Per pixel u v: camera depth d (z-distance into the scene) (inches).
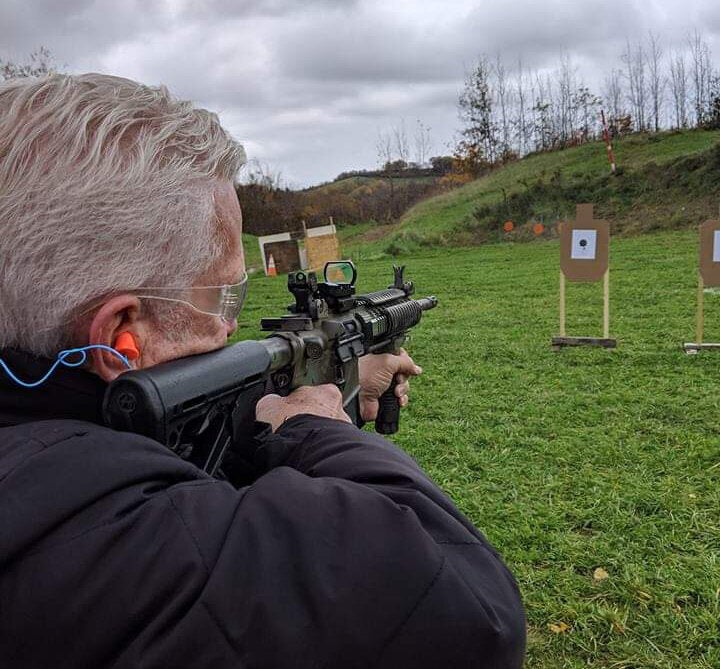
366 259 791.7
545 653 91.0
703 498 129.9
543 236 846.5
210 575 27.0
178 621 26.3
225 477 44.1
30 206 29.5
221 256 35.3
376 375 77.1
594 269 257.8
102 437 29.0
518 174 1101.1
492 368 239.6
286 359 49.4
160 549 27.2
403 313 80.7
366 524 29.6
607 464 149.5
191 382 33.1
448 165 1968.5
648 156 967.0
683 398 192.2
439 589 29.1
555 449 159.2
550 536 118.5
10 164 29.7
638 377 217.8
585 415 183.5
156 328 33.4
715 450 151.9
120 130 31.1
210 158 34.4
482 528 122.7
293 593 27.5
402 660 28.2
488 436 169.8
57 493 26.8
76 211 29.7
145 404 30.1
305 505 29.7
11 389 31.2
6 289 30.0
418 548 29.6
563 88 1534.2
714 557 109.0
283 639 26.8
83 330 31.4
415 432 176.1
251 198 1443.2
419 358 259.9
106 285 30.6
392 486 33.6
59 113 30.3
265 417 46.6
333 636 27.4
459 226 930.1
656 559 109.8
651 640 91.7
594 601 100.6
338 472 34.7
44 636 26.3
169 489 29.4
